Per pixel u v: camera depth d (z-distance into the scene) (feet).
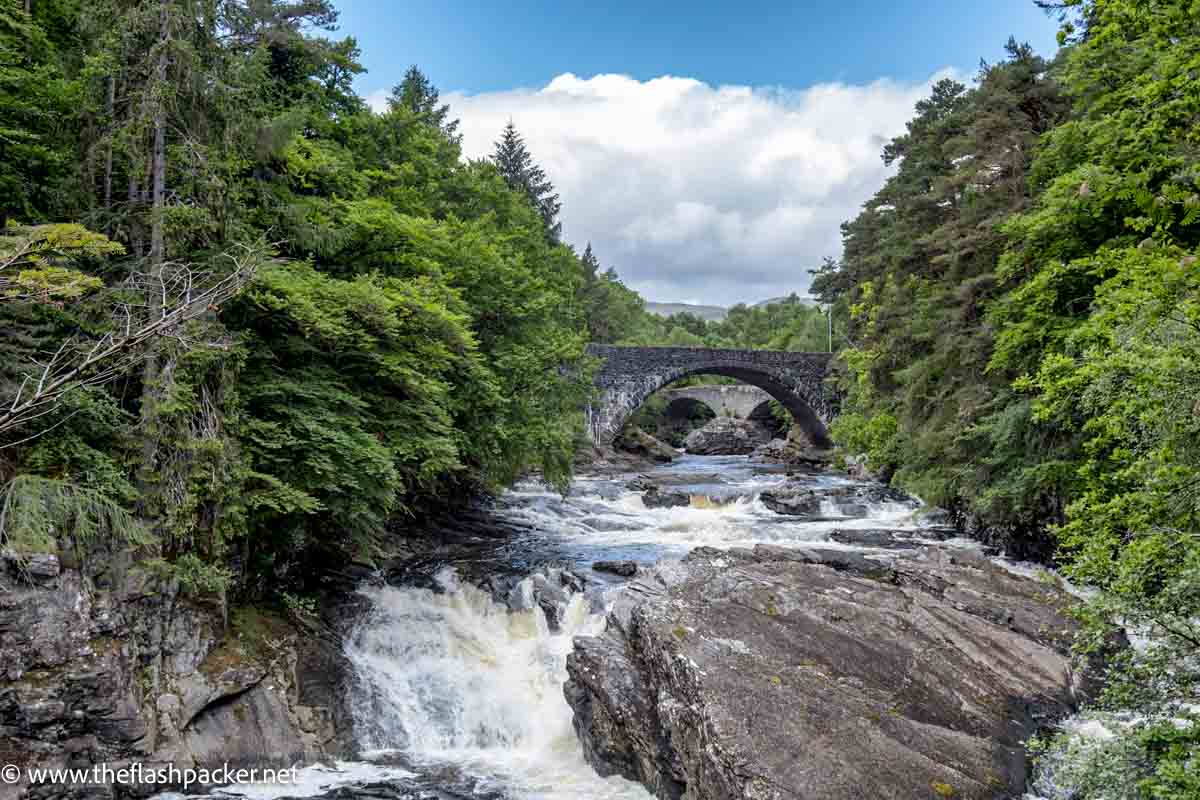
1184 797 19.20
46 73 37.63
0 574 30.01
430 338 52.60
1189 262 24.85
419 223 63.52
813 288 166.61
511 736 41.37
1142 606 23.52
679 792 33.47
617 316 248.52
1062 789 30.01
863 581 49.37
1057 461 56.70
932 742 31.99
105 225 37.09
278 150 44.65
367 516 46.50
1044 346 55.31
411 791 34.53
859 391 122.01
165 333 25.39
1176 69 28.81
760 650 36.78
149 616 34.19
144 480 35.35
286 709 37.45
